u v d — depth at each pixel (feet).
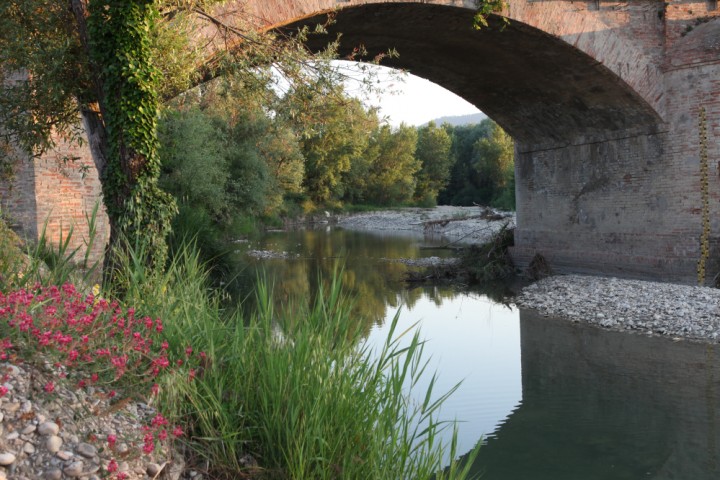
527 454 24.02
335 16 44.21
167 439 15.34
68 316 15.99
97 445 13.83
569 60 56.54
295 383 16.60
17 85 34.83
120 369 15.01
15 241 23.57
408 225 167.22
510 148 272.92
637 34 56.80
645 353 38.19
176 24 30.63
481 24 50.70
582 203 67.21
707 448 24.58
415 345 17.21
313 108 33.14
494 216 107.24
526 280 69.21
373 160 249.96
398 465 16.83
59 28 30.30
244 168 107.76
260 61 32.48
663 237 58.44
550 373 34.50
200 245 57.26
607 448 24.58
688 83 56.49
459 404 29.43
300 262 84.17
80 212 40.65
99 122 30.42
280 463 16.31
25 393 13.75
